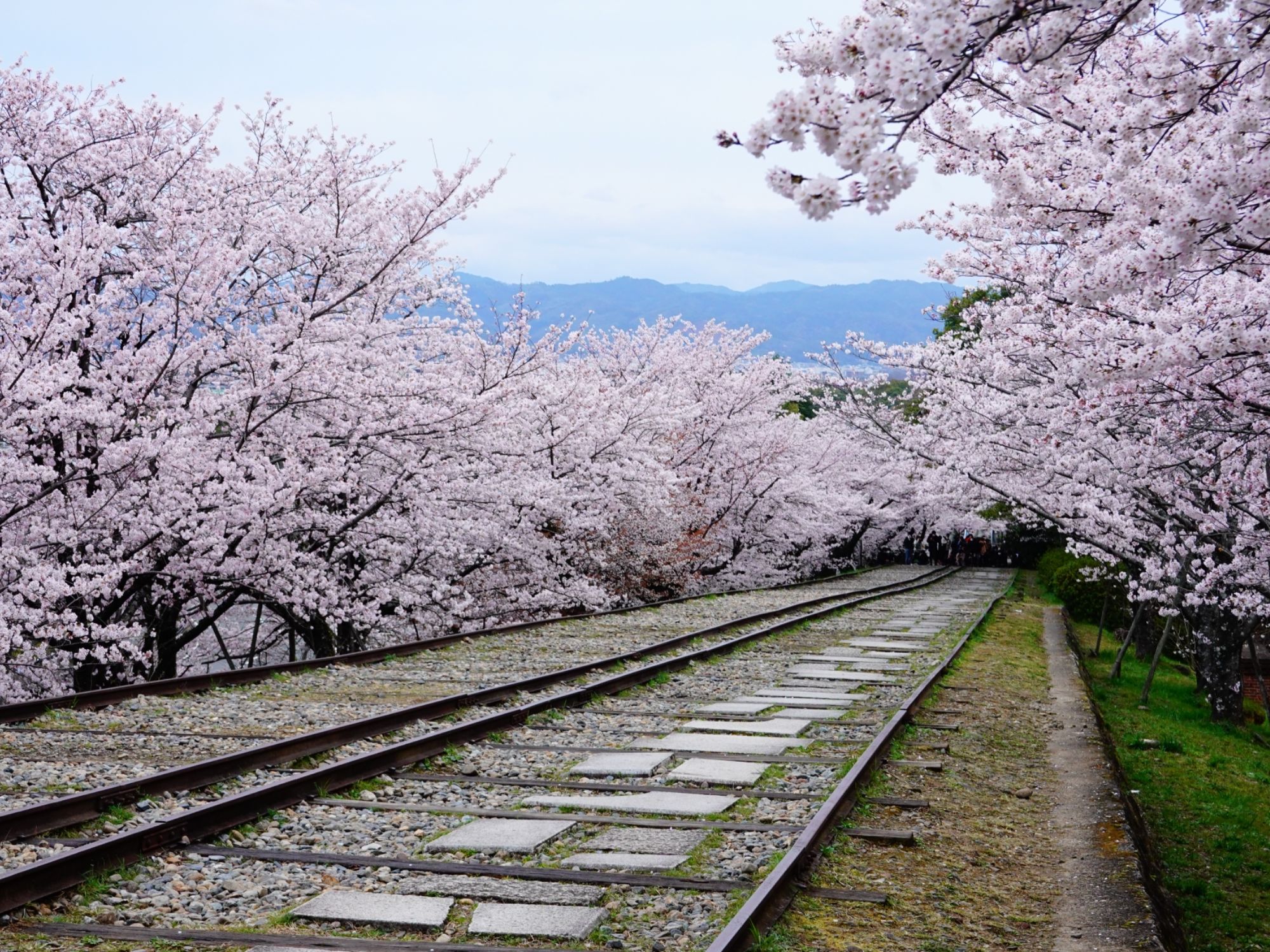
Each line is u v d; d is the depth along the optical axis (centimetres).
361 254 1875
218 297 1603
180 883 580
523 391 2198
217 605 1841
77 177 1681
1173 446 1181
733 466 3500
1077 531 1571
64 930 510
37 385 1302
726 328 3622
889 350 2205
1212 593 1513
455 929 530
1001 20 447
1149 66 579
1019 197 716
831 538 4766
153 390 1623
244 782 800
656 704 1201
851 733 1046
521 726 1050
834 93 410
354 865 621
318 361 1617
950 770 916
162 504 1491
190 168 1747
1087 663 2264
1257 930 803
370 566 2036
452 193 1823
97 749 904
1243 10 511
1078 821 788
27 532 1465
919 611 2703
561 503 2286
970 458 1684
